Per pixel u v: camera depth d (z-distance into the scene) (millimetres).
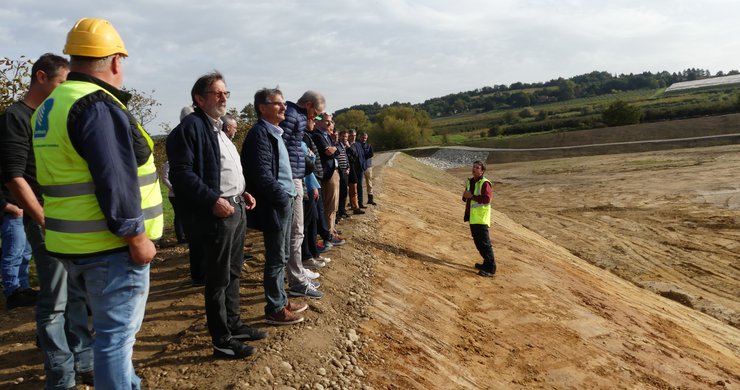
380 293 6520
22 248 5082
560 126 81500
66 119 2414
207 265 3789
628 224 18531
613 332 7383
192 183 3479
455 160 58375
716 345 8289
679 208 20391
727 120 53938
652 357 6793
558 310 7742
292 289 5652
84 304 3553
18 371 3918
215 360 4051
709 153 37531
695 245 15617
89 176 2498
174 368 3924
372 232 9914
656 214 19828
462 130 109438
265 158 4359
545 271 10008
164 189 14477
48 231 2582
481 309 7180
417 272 8039
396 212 13023
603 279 11367
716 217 18500
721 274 13242
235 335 4309
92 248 2523
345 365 4434
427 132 83250
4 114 3463
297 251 5504
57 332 3400
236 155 3898
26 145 3498
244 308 5289
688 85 144875
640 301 9969
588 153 51438
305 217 6473
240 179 3867
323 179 7656
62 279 3398
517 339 6449
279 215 4535
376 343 5062
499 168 46688
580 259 14211
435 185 28672
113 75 2689
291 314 4879
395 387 4387
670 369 6547
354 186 11500
